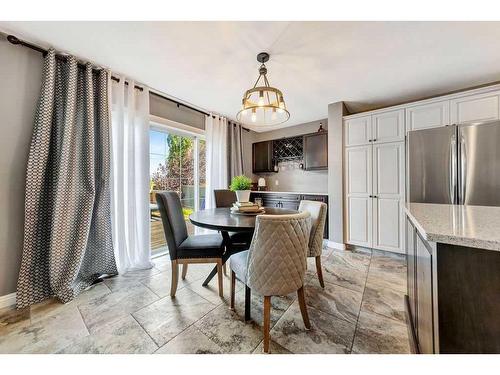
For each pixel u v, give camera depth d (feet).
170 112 10.48
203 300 6.10
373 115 9.93
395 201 9.40
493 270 2.52
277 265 4.28
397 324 4.99
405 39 5.98
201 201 12.37
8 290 5.91
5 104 5.90
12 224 6.01
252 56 6.81
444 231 2.51
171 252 6.22
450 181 7.18
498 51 6.55
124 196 8.31
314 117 13.20
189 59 6.99
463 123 7.24
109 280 7.37
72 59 6.68
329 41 6.07
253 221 5.81
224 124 12.87
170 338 4.56
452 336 2.63
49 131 6.24
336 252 10.32
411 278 4.69
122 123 8.00
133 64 7.32
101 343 4.41
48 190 6.44
